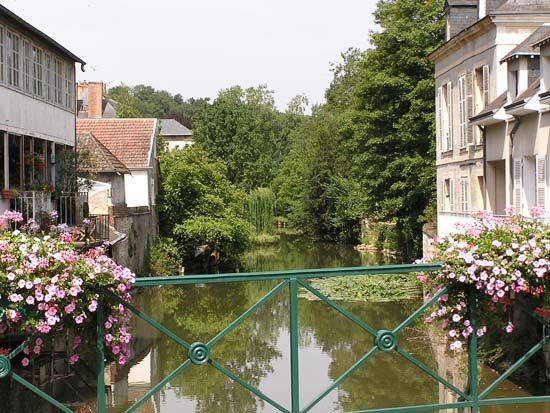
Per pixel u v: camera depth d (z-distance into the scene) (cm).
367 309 2277
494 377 1293
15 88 1817
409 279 2761
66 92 2344
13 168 1844
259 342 1828
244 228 3769
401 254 3934
